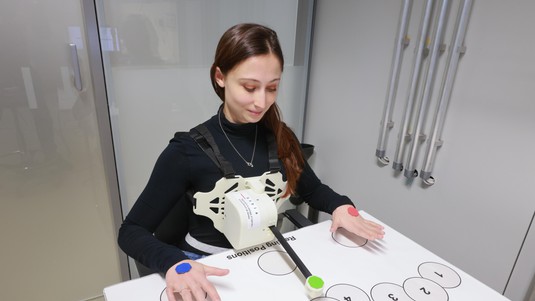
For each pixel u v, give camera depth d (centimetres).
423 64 121
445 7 109
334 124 170
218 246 90
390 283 68
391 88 132
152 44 141
